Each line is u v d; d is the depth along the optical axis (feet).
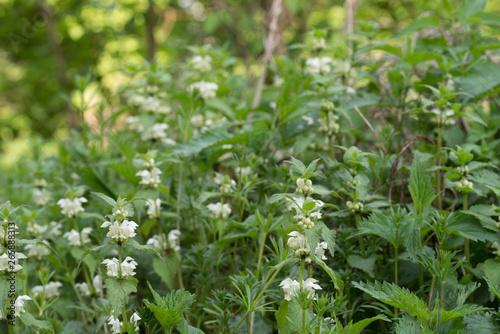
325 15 31.37
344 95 13.33
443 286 8.05
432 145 11.05
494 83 12.14
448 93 10.03
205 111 14.29
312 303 7.41
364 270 9.05
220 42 30.68
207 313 10.19
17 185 13.25
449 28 14.69
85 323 10.46
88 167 13.66
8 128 38.47
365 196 9.08
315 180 11.88
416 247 8.45
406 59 12.50
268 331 8.77
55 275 11.16
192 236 11.77
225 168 13.14
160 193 12.21
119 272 7.43
